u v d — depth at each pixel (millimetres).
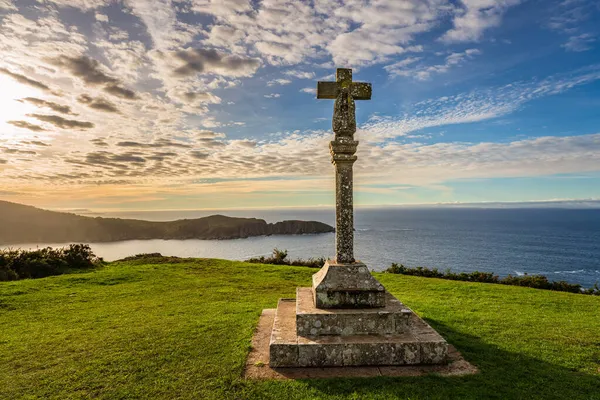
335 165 7691
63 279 15562
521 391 5352
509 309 10727
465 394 5238
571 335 7965
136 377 5926
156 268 18859
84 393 5465
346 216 7492
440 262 52781
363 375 5898
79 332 8469
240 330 8180
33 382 5863
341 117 7496
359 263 7344
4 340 7996
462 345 7266
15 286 13883
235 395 5270
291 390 5379
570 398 5195
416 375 5867
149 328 8562
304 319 6668
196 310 10469
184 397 5266
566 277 43281
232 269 18844
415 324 7215
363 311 6773
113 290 13797
